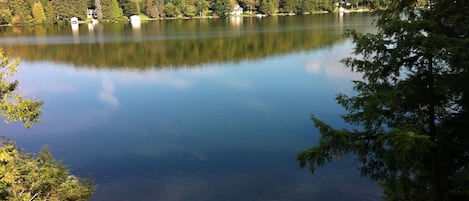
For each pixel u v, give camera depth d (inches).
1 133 999.6
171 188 709.3
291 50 2256.4
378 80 394.6
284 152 831.1
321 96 1232.2
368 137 378.0
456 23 341.7
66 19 5167.3
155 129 1011.3
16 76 1744.6
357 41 390.3
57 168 555.8
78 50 2568.9
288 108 1126.4
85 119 1111.6
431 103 367.2
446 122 371.6
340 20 4323.3
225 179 731.4
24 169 496.1
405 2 357.7
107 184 730.8
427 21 338.6
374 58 387.9
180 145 896.3
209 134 956.6
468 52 326.6
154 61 2075.5
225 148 866.8
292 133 937.5
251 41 2755.9
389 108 376.2
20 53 2455.7
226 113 1114.7
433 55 341.4
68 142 943.0
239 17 5802.2
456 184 360.5
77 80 1644.9
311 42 2556.6
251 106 1168.2
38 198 487.2
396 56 363.9
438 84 357.4
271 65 1811.0
